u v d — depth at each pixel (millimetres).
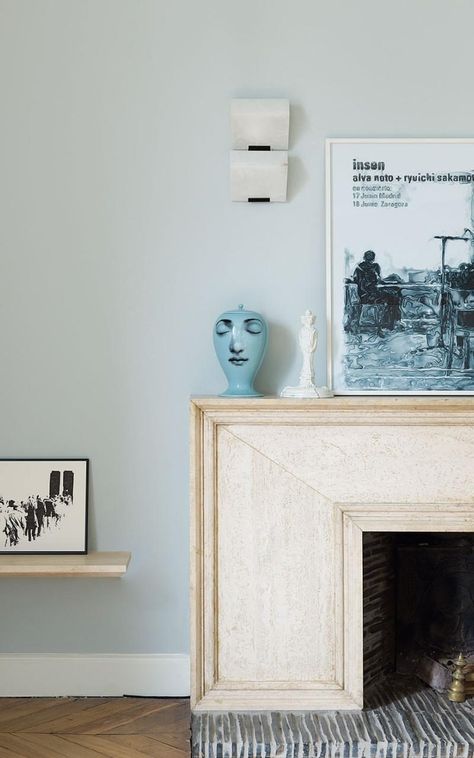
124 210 2951
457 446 2650
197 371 2973
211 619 2674
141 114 2943
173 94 2943
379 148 2926
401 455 2654
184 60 2943
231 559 2682
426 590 2938
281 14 2945
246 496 2672
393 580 2961
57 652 2990
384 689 2838
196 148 2945
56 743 2588
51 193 2943
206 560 2674
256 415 2643
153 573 2996
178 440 2980
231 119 2865
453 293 2916
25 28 2932
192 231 2955
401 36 2945
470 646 2898
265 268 2961
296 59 2947
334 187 2922
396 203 2916
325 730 2521
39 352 2963
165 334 2967
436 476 2654
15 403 2969
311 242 2961
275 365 2977
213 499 2664
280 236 2961
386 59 2949
